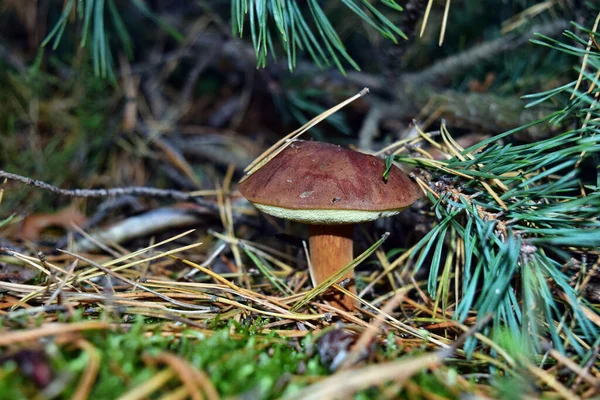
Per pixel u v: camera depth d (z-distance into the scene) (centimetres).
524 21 37
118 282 33
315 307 30
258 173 30
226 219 38
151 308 28
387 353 26
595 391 24
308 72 45
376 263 35
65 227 40
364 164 29
